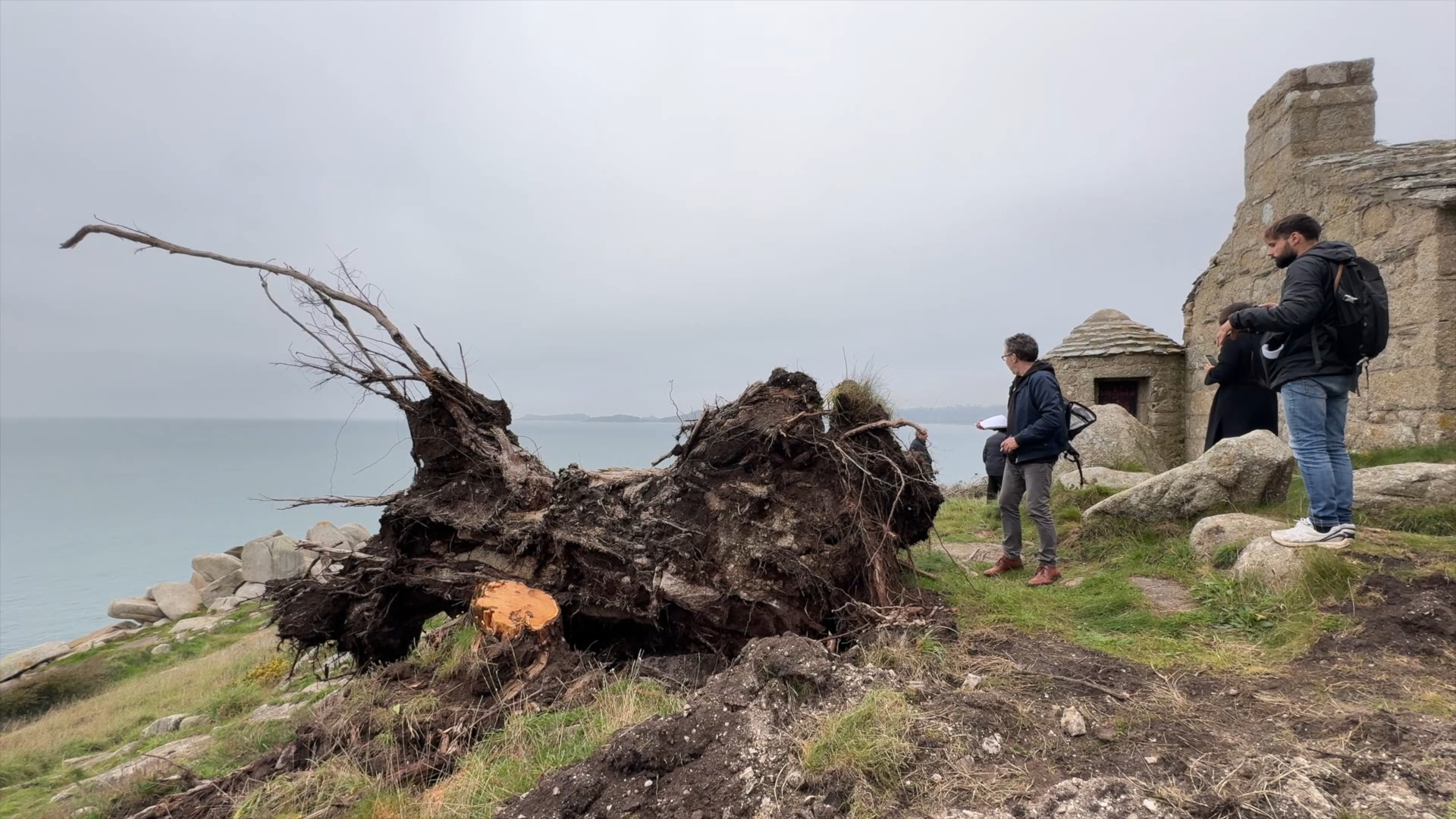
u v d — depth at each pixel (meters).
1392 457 7.48
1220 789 2.53
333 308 6.06
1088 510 6.87
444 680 4.93
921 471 5.67
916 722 3.07
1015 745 2.97
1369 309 4.38
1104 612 4.82
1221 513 6.10
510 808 2.99
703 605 4.80
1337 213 8.85
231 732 6.86
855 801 2.65
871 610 4.64
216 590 22.12
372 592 5.84
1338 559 4.30
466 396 6.29
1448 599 3.89
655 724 3.21
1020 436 5.62
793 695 3.39
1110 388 13.66
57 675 17.45
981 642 4.31
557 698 4.35
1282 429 9.78
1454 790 2.40
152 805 4.23
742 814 2.71
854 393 5.65
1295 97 9.72
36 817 5.85
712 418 5.55
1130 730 3.01
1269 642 3.97
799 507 5.07
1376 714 2.97
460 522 5.88
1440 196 7.38
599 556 5.22
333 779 3.70
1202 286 12.29
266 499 5.91
